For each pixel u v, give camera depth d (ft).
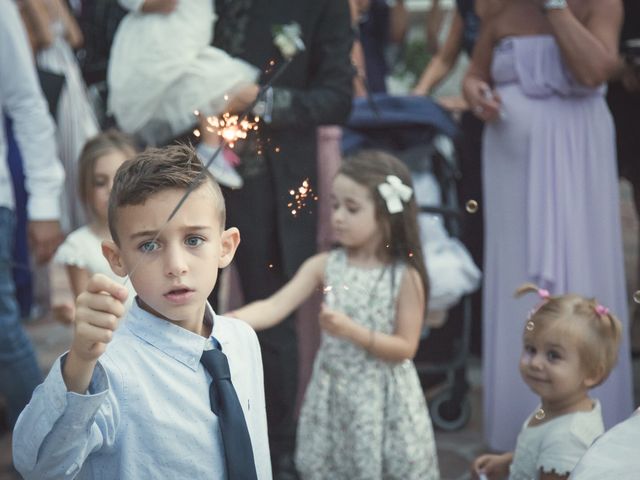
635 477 4.41
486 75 11.87
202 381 5.71
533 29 11.14
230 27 10.44
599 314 8.03
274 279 10.88
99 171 10.38
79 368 4.88
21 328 10.87
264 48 10.44
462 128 15.23
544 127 11.02
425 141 13.52
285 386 10.82
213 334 5.98
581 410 8.04
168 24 10.21
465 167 14.46
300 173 10.75
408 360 9.68
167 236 5.45
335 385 9.66
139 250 5.48
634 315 15.94
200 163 5.70
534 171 11.03
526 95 11.12
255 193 10.50
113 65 10.59
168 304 5.49
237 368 6.01
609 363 8.05
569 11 10.68
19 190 12.14
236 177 9.91
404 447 9.52
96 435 5.28
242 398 5.97
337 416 9.64
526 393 11.26
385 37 19.70
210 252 5.56
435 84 17.84
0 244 10.72
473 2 15.55
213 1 10.46
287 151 10.63
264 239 10.64
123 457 5.46
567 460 7.66
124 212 5.50
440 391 12.88
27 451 5.01
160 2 10.25
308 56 10.77
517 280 11.28
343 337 9.37
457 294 12.42
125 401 5.46
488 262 11.72
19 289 13.02
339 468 9.67
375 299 9.69
